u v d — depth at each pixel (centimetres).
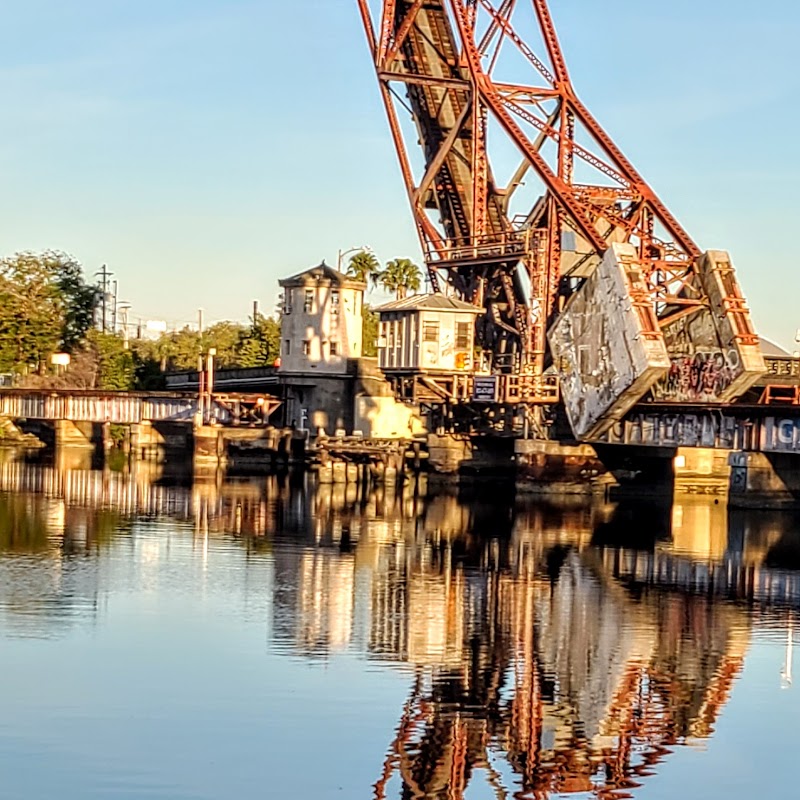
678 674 3769
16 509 7225
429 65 10612
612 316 8838
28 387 15900
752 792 2838
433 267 10488
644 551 6391
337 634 4106
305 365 11938
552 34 9738
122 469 10994
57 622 4147
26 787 2736
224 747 3000
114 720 3156
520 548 6309
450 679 3616
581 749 3073
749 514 8625
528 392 9538
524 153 9475
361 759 2955
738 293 8762
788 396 9519
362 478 10562
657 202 9450
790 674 3806
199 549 5825
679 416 8756
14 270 17625
